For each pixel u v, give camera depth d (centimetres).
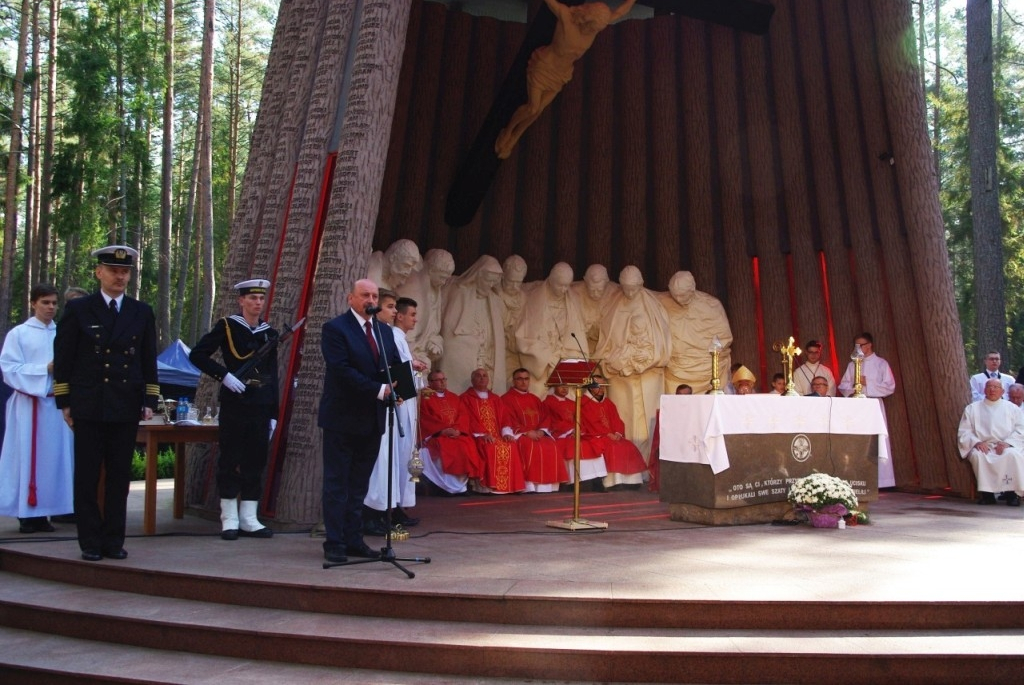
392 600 478
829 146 1210
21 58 1970
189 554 588
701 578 522
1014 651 420
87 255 2553
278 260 804
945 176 2675
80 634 483
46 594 528
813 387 1066
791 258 1239
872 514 891
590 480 1120
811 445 828
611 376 1177
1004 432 1021
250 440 671
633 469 1098
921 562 586
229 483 666
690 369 1195
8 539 657
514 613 468
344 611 484
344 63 775
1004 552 632
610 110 1292
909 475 1114
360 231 724
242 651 450
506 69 1264
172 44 2327
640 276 1177
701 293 1219
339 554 555
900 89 1115
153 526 686
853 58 1184
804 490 767
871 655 414
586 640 438
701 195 1272
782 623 461
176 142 3519
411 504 728
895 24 1117
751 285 1250
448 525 768
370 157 732
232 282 853
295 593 493
